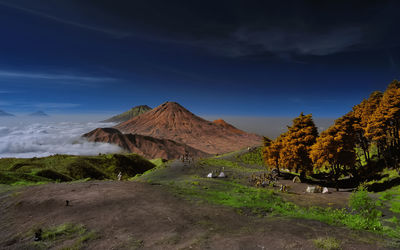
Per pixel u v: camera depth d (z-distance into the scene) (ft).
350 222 35.14
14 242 27.86
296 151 117.60
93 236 27.53
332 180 125.29
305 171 123.03
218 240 25.11
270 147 146.82
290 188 99.19
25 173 98.07
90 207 39.34
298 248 22.48
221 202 47.52
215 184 78.74
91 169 162.91
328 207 54.13
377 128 110.93
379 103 130.00
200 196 52.47
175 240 25.46
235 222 32.99
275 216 38.70
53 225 32.04
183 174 124.36
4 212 41.52
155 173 132.67
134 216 34.42
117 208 38.60
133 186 59.06
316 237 26.05
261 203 49.55
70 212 37.24
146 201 43.27
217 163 179.93
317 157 106.01
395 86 127.95
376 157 132.87
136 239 26.22
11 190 59.82
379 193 84.64
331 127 116.98
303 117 125.80
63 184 64.18
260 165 209.77
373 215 40.06
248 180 110.83
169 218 33.55
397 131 119.03
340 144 100.99
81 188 55.77
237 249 22.48
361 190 44.55
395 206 55.01
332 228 30.48
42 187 60.13
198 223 31.65
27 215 38.22
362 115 138.72
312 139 119.24
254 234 27.12
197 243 24.27
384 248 23.68
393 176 97.50
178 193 53.36
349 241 25.16
